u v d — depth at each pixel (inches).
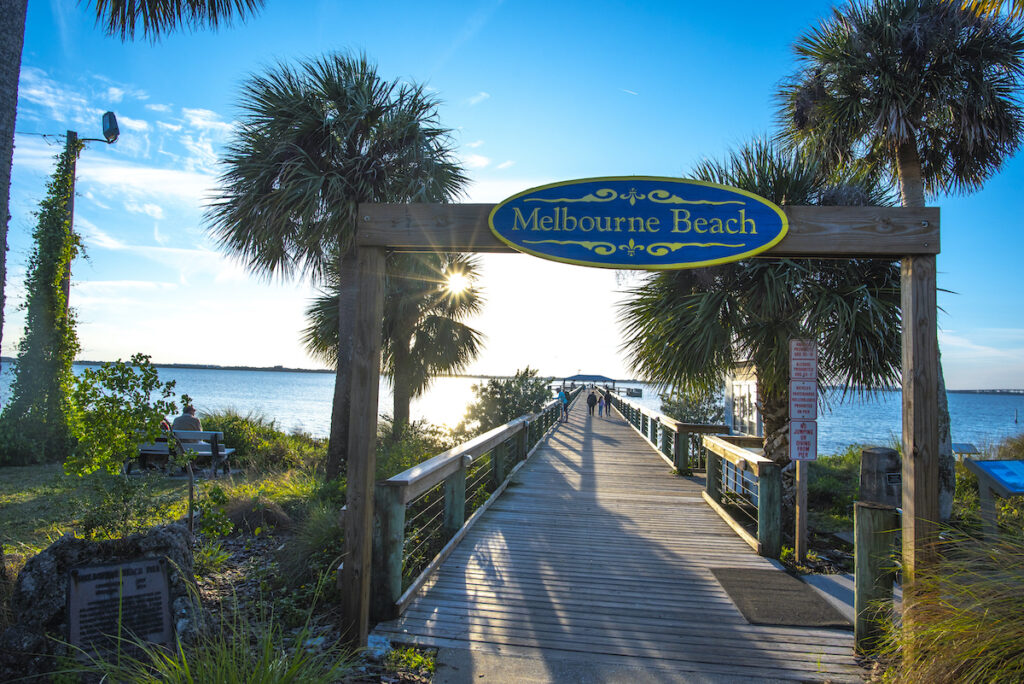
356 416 141.6
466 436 485.1
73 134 489.4
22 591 132.2
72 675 123.5
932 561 126.3
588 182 138.1
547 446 561.6
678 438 405.4
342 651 135.1
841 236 132.3
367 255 141.9
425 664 137.6
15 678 125.6
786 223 132.7
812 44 298.7
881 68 277.4
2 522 265.3
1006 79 275.3
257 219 351.6
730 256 134.0
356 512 141.3
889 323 244.7
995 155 295.1
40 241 472.4
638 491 343.9
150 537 143.8
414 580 185.6
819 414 267.6
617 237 136.6
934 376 129.5
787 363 248.2
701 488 354.3
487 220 139.5
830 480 348.2
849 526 275.6
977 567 125.4
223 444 491.8
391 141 366.6
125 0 195.8
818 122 299.3
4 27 160.1
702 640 152.3
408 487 170.4
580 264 136.6
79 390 175.5
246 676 106.7
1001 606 112.9
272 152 351.6
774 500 224.5
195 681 105.2
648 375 283.3
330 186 338.6
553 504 307.4
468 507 287.0
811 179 263.3
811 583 195.2
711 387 287.1
